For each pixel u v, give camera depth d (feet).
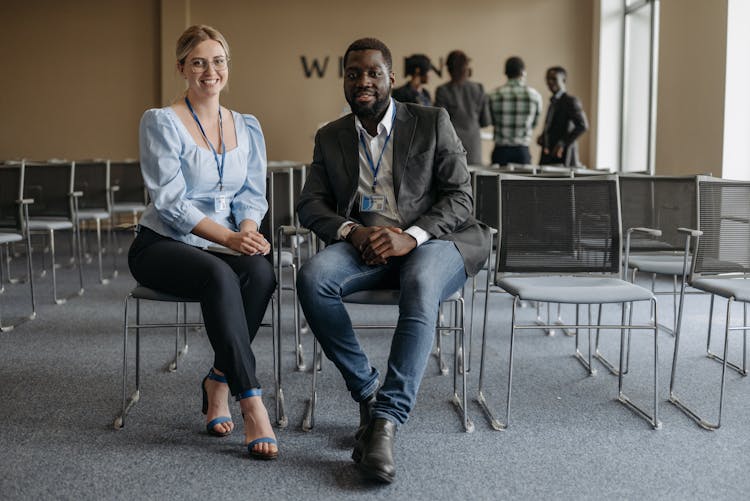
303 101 33.12
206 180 8.36
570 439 7.94
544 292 8.18
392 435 6.98
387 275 8.20
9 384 9.79
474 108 22.74
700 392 9.59
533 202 9.17
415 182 8.39
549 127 24.61
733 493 6.63
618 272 9.14
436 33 32.48
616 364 10.91
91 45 33.47
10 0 33.35
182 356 11.25
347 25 32.73
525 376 10.32
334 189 8.64
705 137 20.18
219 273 7.55
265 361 11.00
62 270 20.65
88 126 33.78
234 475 6.96
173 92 32.83
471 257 8.19
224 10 32.81
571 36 32.22
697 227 9.19
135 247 8.25
